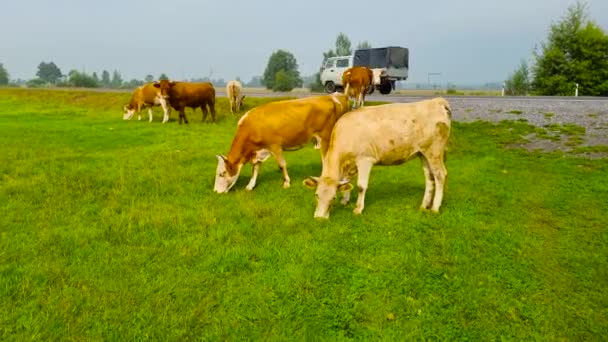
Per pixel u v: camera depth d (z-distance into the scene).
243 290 4.67
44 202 7.45
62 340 3.79
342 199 7.62
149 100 19.08
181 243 5.81
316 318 4.21
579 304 4.54
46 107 27.89
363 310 4.36
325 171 6.87
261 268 5.18
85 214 6.94
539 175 9.84
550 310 4.41
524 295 4.70
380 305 4.44
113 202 7.52
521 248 5.89
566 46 36.25
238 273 5.05
